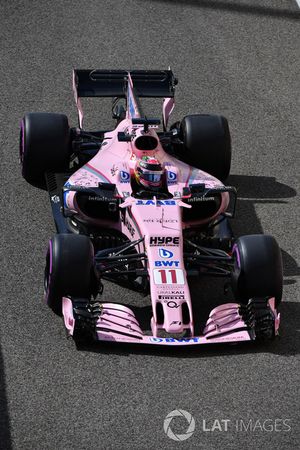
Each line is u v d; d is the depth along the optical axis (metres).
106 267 38.97
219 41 65.12
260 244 38.44
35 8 67.88
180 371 36.12
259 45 65.06
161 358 36.81
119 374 35.81
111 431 33.03
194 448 32.56
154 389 35.12
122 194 40.81
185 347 37.44
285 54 64.25
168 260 37.69
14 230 45.16
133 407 34.19
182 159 48.53
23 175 48.47
